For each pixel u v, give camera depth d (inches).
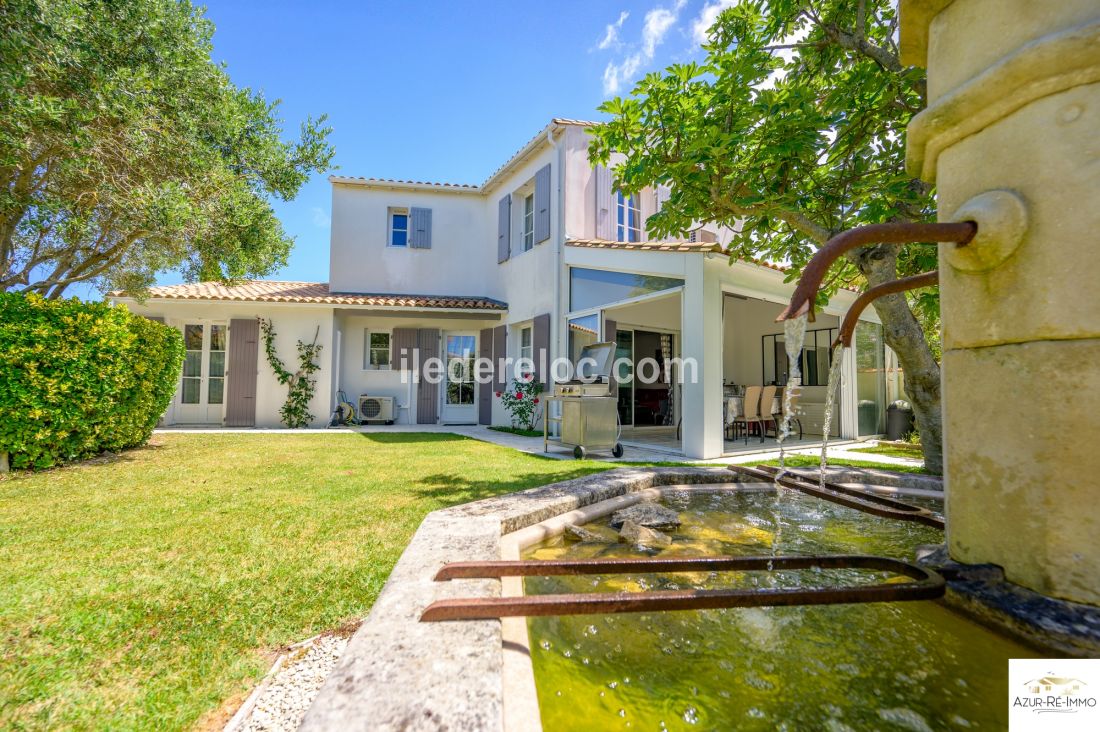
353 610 67.2
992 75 41.7
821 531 88.4
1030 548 41.0
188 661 55.5
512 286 399.2
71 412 176.2
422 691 28.5
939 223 43.1
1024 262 41.3
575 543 81.4
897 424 325.4
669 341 449.4
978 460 46.0
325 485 148.3
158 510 119.0
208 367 383.9
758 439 323.6
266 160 253.6
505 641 43.9
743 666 44.6
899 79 119.6
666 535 84.4
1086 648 35.6
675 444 275.9
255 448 241.3
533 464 188.2
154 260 275.4
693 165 134.3
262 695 49.8
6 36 140.2
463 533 63.2
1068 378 38.8
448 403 436.5
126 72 166.4
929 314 190.9
